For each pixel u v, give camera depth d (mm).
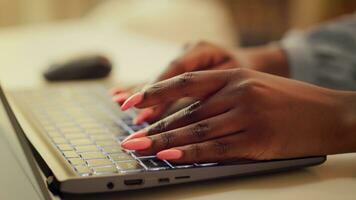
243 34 2299
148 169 474
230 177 515
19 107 672
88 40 1310
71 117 659
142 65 1081
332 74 901
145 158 502
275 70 869
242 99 503
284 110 508
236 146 497
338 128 523
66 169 465
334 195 490
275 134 500
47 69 965
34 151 522
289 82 531
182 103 619
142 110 638
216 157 496
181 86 511
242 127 499
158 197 479
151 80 701
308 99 522
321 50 936
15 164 513
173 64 702
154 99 511
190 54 731
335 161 578
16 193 463
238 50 868
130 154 512
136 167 478
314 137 515
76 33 1391
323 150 523
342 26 1015
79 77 957
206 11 1619
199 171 487
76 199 463
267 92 510
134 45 1262
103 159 497
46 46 1248
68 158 497
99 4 2002
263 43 2262
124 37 1348
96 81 947
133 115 673
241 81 513
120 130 605
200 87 513
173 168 480
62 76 949
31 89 817
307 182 520
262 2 2318
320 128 517
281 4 2287
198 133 501
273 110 505
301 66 891
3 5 1871
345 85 889
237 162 504
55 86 860
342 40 975
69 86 858
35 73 1021
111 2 1861
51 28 1473
